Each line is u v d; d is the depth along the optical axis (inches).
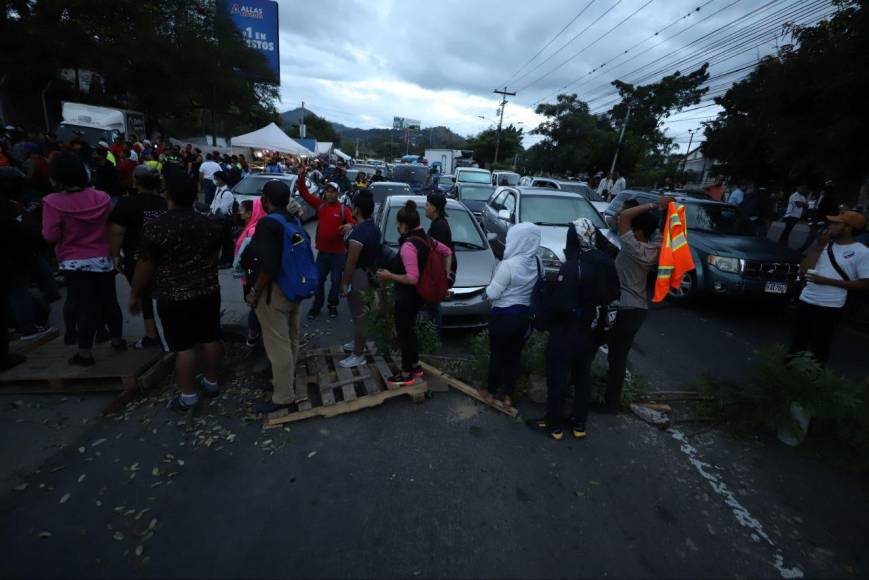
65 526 101.4
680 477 129.2
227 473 120.1
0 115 828.0
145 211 152.6
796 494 125.3
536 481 123.3
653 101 1311.5
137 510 106.7
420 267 141.9
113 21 844.0
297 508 109.7
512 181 783.1
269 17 1103.0
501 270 138.3
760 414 149.3
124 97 1008.9
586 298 129.1
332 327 224.5
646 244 142.6
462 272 212.4
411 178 698.8
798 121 291.9
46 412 140.9
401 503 112.7
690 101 1273.4
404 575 93.5
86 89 1008.2
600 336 133.4
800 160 292.7
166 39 906.7
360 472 123.0
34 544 96.6
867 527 114.9
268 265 129.9
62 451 124.6
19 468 117.7
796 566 102.0
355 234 157.6
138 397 150.6
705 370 199.6
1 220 143.3
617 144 1203.2
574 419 142.8
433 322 191.8
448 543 101.7
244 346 189.0
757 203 457.4
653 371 196.5
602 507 115.6
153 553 95.8
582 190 525.7
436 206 187.2
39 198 281.7
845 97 247.0
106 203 151.9
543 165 1459.2
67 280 149.1
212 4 1028.5
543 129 1461.6
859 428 139.0
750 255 258.4
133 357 160.7
